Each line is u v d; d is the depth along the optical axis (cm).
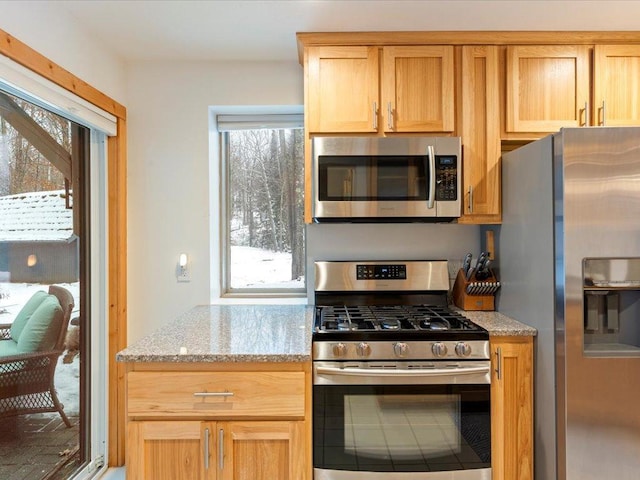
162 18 186
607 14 182
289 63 233
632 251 153
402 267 225
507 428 172
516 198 189
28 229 169
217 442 149
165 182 234
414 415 163
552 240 160
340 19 188
